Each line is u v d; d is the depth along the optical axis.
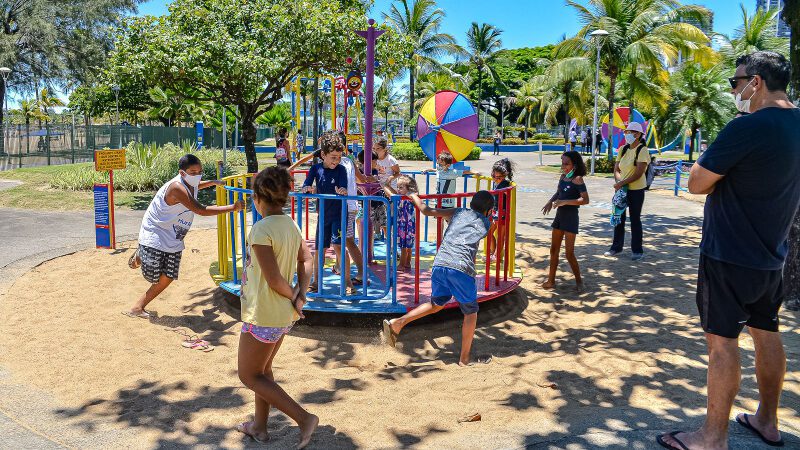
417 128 8.28
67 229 10.76
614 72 30.11
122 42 14.13
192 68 13.56
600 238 10.98
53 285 7.18
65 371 4.78
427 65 44.34
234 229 6.40
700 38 28.62
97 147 28.98
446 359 5.30
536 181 23.06
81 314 6.19
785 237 3.23
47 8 35.03
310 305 5.70
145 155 17.75
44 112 72.38
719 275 3.22
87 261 8.37
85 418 4.01
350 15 15.12
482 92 72.38
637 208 8.96
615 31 28.86
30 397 4.30
